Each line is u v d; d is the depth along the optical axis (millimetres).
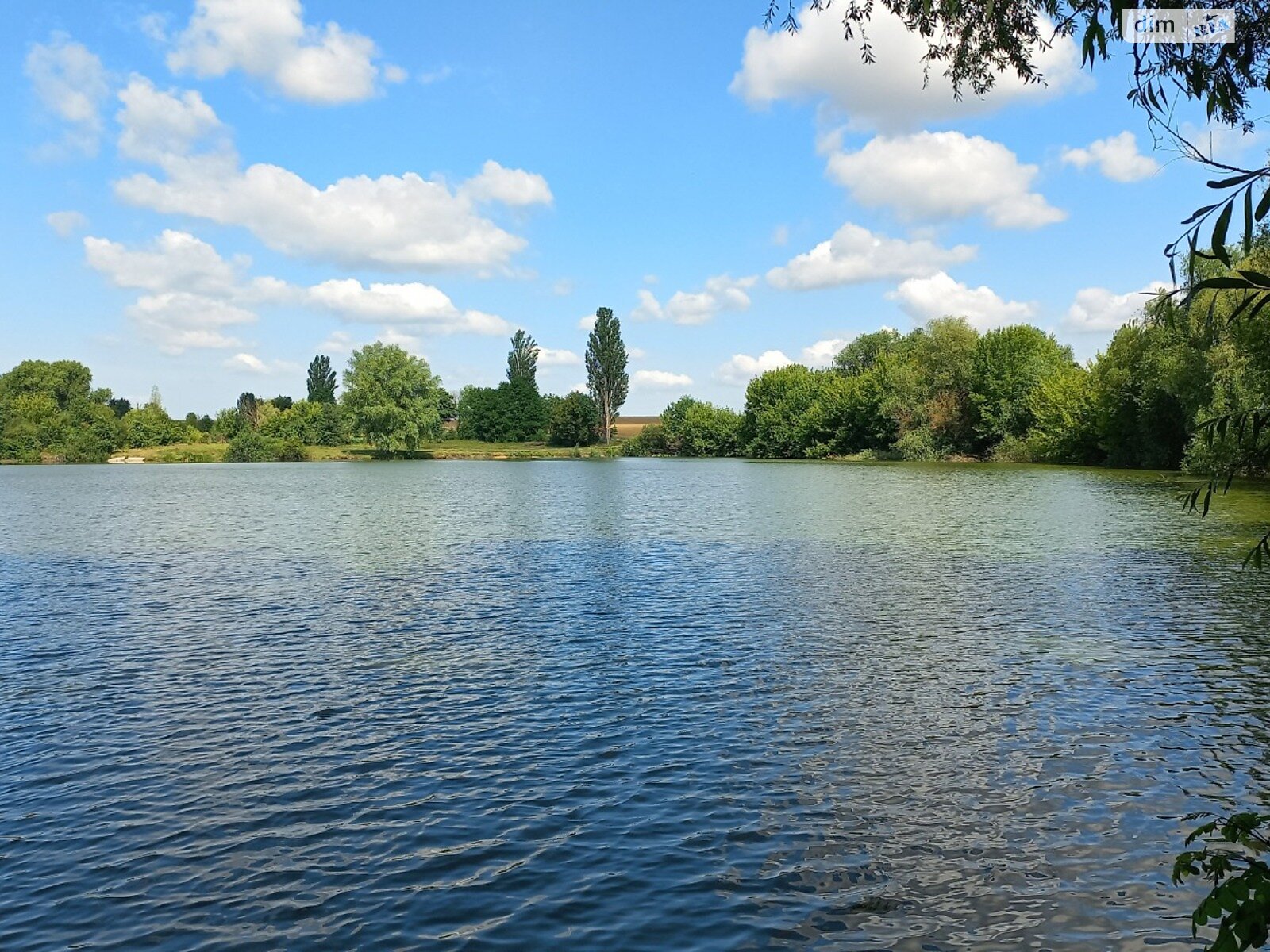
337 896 8656
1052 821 10102
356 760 12062
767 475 82938
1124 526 36750
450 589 24422
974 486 60562
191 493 64375
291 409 150625
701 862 9250
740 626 19625
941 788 10992
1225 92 4590
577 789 11047
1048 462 88250
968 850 9484
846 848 9531
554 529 39375
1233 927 3553
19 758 12203
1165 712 13633
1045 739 12555
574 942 7883
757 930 8062
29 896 8734
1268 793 10742
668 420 153750
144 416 141750
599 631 19312
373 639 18672
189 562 30016
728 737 12789
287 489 68875
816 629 19234
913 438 103312
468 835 9883
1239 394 47875
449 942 7875
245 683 15609
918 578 25406
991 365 96812
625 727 13227
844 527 38500
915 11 7176
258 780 11430
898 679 15469
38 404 126562
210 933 8070
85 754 12367
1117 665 16172
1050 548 30844
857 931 8062
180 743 12773
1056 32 6625
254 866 9250
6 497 60500
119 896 8703
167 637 18984
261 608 21938
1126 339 70000
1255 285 3328
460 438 179625
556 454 147375
